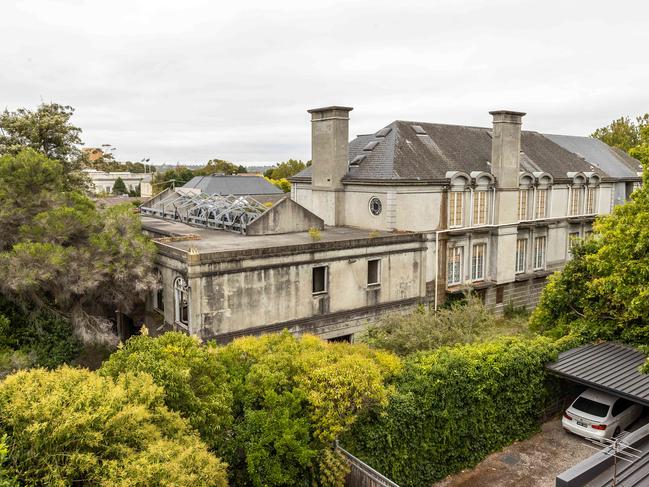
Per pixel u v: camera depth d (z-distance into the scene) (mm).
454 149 32500
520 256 33531
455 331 19141
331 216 31250
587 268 20094
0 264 17125
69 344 19031
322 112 30984
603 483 10906
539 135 40969
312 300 23266
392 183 27422
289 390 12664
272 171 127188
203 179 73688
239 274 20766
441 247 28719
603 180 38812
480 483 15062
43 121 31031
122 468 8391
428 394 14617
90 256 19062
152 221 34219
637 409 17734
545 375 17797
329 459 12234
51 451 8305
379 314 25938
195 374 11883
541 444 17078
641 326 19047
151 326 23797
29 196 19844
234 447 11859
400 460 14195
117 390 9359
